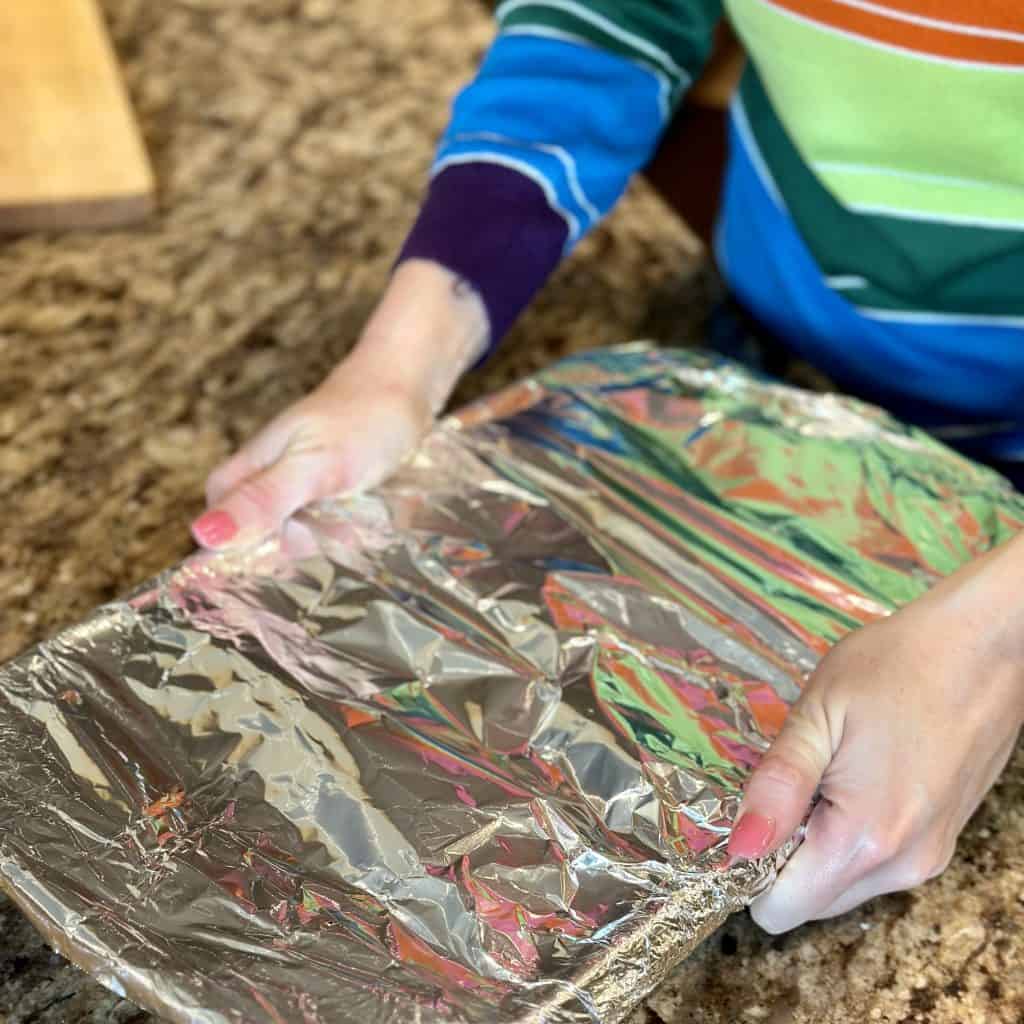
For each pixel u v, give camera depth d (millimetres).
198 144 1047
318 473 681
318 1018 452
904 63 669
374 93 1125
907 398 843
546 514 693
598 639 619
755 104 852
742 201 888
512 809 538
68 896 485
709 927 509
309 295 917
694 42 831
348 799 538
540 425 755
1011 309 751
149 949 471
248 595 628
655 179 1384
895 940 569
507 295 765
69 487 764
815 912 543
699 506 706
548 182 767
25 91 1011
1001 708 560
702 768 559
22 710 560
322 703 577
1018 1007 544
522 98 781
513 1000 467
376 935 490
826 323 846
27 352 852
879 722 541
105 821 519
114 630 600
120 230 960
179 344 868
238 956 475
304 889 504
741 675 606
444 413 831
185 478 775
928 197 733
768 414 769
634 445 745
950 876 598
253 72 1133
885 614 641
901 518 697
